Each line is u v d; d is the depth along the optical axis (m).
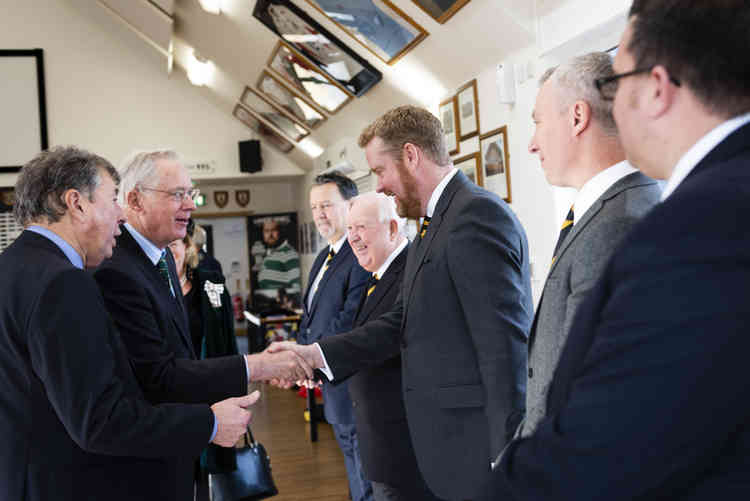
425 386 1.86
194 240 3.44
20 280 1.39
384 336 2.27
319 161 9.62
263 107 8.92
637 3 0.74
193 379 1.87
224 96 9.65
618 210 1.12
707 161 0.67
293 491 4.17
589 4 3.19
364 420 2.38
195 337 3.37
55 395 1.34
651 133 0.73
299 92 7.41
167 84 10.26
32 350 1.35
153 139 10.21
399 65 5.12
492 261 1.71
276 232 12.37
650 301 0.60
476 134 4.48
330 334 3.43
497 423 1.62
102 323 1.42
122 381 1.52
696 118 0.68
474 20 3.89
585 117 1.20
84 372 1.35
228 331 3.47
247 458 2.94
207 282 3.43
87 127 9.92
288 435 5.59
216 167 10.54
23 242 1.49
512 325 1.67
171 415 1.50
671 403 0.57
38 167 1.52
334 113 7.34
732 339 0.55
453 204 1.88
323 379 2.23
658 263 0.60
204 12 6.86
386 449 2.31
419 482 2.28
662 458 0.58
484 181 4.41
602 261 1.11
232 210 12.71
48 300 1.35
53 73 9.79
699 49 0.67
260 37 6.59
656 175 0.76
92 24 9.90
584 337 0.72
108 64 10.00
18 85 9.60
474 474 1.77
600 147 1.20
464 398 1.79
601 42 3.35
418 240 1.99
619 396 0.60
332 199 3.68
